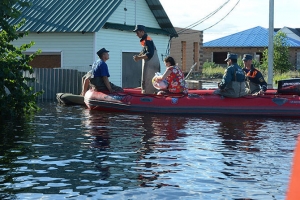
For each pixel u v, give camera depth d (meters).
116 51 22.20
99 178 6.04
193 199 5.17
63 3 22.19
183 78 13.81
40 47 21.64
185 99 13.32
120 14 22.80
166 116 12.77
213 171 6.45
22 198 5.18
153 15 25.42
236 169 6.56
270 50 19.31
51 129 10.19
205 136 9.35
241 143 8.58
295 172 1.78
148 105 13.44
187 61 39.84
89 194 5.33
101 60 14.52
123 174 6.25
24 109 13.47
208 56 50.47
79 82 18.94
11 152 7.64
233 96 13.10
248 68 13.83
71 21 21.00
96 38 20.77
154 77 14.03
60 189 5.53
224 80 12.99
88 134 9.52
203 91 15.00
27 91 12.98
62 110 14.27
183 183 5.83
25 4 12.61
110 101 13.90
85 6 21.73
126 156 7.37
